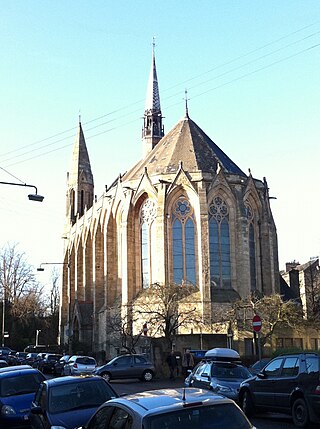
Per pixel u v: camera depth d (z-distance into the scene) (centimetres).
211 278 7044
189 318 6159
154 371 4716
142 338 6400
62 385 1669
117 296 7756
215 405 911
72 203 11456
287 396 2092
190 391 1003
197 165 7519
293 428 1995
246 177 7538
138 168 8138
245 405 2331
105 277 7912
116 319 7188
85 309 9081
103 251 8444
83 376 1748
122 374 4597
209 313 6662
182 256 7112
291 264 10919
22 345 11594
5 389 2123
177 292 6569
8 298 11006
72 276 10431
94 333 8350
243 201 7312
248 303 6316
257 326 3366
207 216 7000
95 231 8612
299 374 2061
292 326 6231
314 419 1959
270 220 7750
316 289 8312
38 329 12650
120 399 994
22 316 11219
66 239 11281
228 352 3200
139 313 6494
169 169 7525
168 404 905
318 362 2009
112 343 7288
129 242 7344
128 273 7250
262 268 7581
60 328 10938
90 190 11531
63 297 11075
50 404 1595
